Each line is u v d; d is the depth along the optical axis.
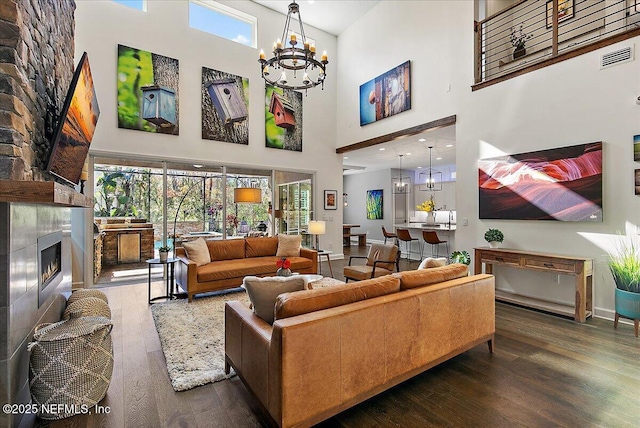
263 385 1.84
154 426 1.86
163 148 5.86
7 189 1.57
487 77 5.18
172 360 2.63
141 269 6.16
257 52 6.97
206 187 6.44
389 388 2.21
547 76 4.09
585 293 3.55
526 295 4.45
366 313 1.96
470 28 5.11
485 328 2.78
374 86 7.09
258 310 2.20
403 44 6.38
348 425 1.88
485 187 4.75
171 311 3.88
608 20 4.58
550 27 5.03
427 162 10.00
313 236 7.95
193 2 6.35
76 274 5.05
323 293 1.96
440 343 2.42
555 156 3.97
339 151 8.20
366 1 6.90
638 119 3.36
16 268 1.80
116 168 5.56
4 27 1.74
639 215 3.36
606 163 3.58
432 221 8.58
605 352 2.82
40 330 2.03
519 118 4.38
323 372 1.77
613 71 3.53
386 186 11.38
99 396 2.06
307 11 7.27
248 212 6.99
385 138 6.85
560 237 3.99
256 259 5.30
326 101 8.13
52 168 2.20
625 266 3.28
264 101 7.11
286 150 7.45
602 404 2.07
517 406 2.05
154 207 5.91
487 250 4.41
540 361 2.66
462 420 1.92
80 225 5.07
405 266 7.15
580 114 3.79
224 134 6.54
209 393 2.20
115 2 5.43
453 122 5.34
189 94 6.13
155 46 5.77
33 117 2.11
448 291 2.47
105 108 5.30
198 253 4.70
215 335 3.16
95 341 2.04
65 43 3.22
